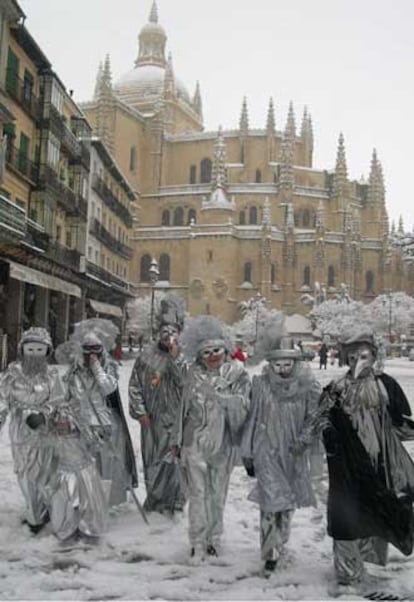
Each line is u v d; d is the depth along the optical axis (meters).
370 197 96.88
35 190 32.16
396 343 72.69
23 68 30.17
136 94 106.69
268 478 5.05
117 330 6.75
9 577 4.78
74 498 5.66
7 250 24.44
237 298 85.06
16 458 5.99
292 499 5.05
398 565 5.25
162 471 6.69
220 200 87.06
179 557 5.34
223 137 93.75
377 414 4.89
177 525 6.30
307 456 5.34
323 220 86.38
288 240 85.81
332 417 4.89
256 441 5.20
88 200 42.09
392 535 4.70
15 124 29.17
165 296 7.08
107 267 50.69
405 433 4.91
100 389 6.31
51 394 6.03
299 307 85.12
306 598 4.50
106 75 89.06
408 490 4.81
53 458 5.91
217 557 5.37
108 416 6.33
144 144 94.94
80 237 40.34
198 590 4.62
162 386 6.71
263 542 5.09
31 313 32.41
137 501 6.43
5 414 6.02
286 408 5.21
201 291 84.12
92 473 5.87
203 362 5.65
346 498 4.68
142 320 65.19
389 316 71.38
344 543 4.73
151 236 88.19
